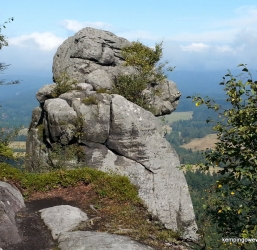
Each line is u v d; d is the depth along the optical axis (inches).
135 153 635.5
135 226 453.7
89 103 668.1
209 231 414.6
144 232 426.3
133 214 494.3
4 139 657.6
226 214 354.0
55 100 691.4
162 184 605.0
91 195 549.6
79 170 596.4
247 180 335.6
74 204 524.7
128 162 630.5
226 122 339.0
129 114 653.9
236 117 324.2
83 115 656.4
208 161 355.3
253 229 323.9
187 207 589.6
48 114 673.6
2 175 558.9
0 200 441.1
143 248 366.6
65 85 759.7
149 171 621.0
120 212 492.4
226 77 329.1
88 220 450.9
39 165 692.7
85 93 706.2
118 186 553.9
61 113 660.1
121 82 802.2
